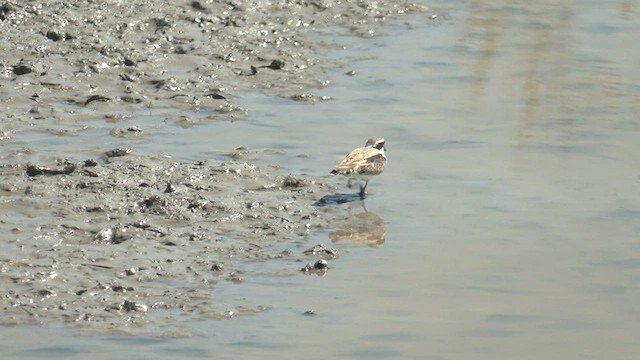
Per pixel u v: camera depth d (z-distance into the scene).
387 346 15.24
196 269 17.05
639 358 15.23
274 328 15.57
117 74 24.58
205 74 25.02
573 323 16.11
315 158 21.41
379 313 16.14
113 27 26.58
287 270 17.23
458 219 19.27
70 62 24.81
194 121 22.86
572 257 18.06
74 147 21.23
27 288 16.11
